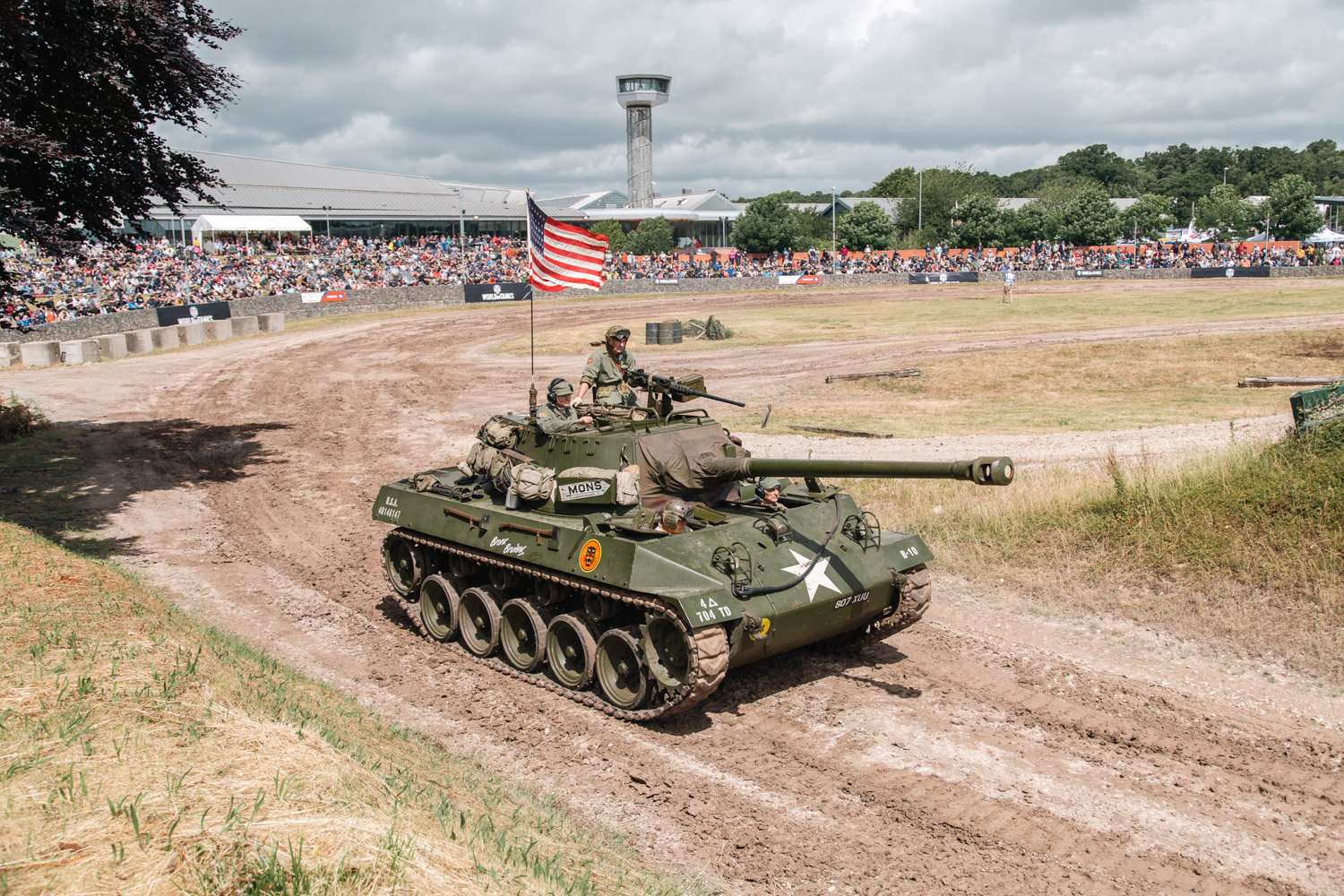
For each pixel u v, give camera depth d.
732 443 10.55
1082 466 17.39
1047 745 8.50
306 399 30.30
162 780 4.99
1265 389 27.28
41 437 24.36
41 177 17.70
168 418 27.41
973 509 14.70
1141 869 6.68
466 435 24.56
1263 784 7.73
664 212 100.38
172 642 7.86
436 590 11.52
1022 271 71.50
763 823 7.28
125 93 17.91
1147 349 33.66
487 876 4.67
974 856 6.85
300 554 15.12
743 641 8.73
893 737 8.70
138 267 51.00
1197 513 12.43
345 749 6.36
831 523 10.19
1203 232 113.62
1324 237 104.94
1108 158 171.62
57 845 4.24
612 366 11.81
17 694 6.13
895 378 30.89
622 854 6.42
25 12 15.89
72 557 10.98
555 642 10.01
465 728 8.98
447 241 73.12
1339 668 9.47
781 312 53.22
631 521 9.38
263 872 4.15
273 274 56.25
